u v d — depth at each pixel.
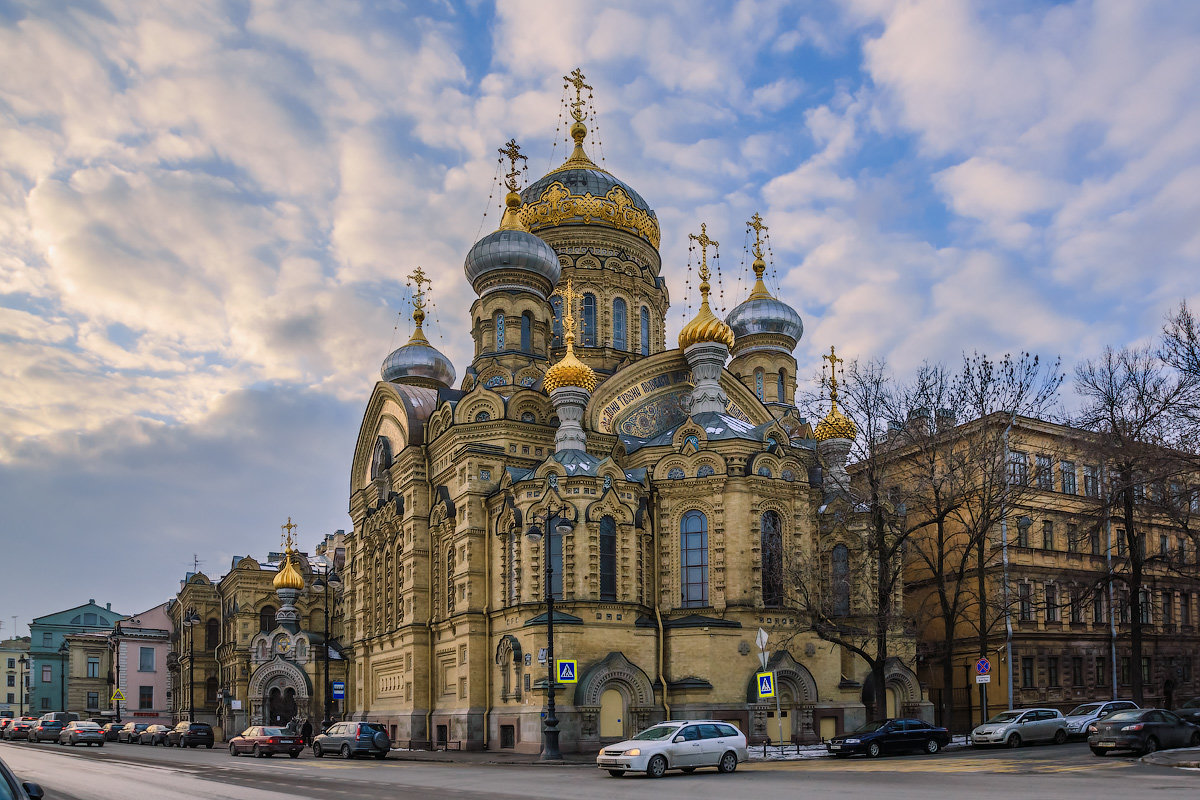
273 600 108.00
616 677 53.53
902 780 30.75
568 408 61.16
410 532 67.25
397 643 68.88
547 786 31.64
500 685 57.22
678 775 36.09
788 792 27.47
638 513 57.62
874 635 53.22
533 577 55.28
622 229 77.94
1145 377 56.31
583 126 83.06
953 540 70.50
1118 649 75.38
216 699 114.38
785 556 58.47
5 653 175.38
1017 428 71.50
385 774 39.28
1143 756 39.09
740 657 56.16
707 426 61.66
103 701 136.12
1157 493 57.03
